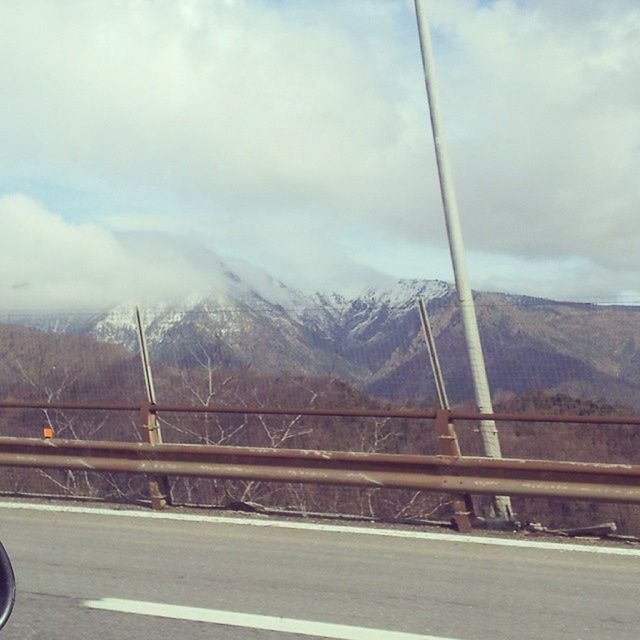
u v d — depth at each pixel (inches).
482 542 352.8
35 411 539.2
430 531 372.2
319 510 459.2
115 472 417.7
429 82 484.7
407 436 468.8
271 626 257.3
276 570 314.3
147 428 417.4
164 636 249.1
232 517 396.5
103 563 322.0
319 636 249.6
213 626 257.0
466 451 431.8
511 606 276.1
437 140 478.3
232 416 503.2
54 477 492.7
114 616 265.1
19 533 367.2
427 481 368.2
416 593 288.5
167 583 298.2
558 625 259.6
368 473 376.2
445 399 385.1
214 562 324.5
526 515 398.9
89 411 526.9
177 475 407.5
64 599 280.5
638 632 254.4
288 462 389.4
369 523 387.9
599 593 289.4
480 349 435.5
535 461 352.8
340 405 481.4
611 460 417.4
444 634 251.6
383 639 247.3
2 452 436.1
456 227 459.8
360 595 286.4
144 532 369.4
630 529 385.7
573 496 345.7
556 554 336.5
